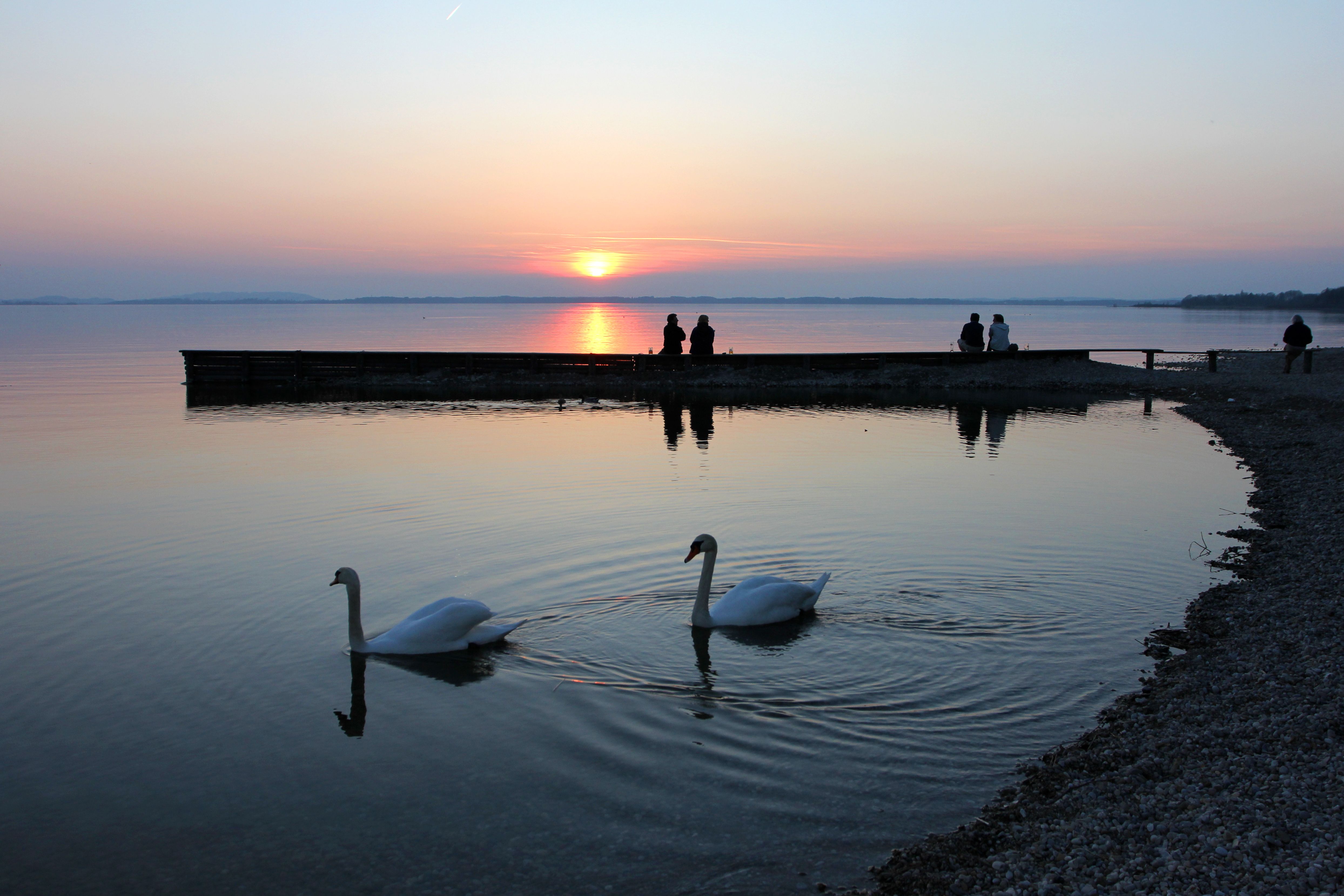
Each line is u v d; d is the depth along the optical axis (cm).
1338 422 2141
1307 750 635
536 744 707
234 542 1224
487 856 574
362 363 3491
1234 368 3766
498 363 3562
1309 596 962
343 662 862
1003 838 576
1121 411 2692
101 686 811
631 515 1359
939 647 877
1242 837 532
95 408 2705
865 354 3578
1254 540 1211
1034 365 3591
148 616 970
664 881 548
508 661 859
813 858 566
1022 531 1265
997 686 793
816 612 969
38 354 5400
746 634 913
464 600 902
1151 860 527
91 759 692
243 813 623
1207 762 638
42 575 1096
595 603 1001
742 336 8488
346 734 727
